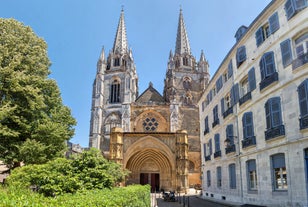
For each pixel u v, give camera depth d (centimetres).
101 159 1388
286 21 1464
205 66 6769
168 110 5762
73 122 2712
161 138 3653
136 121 5712
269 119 1532
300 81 1314
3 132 1991
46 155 2270
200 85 6644
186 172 3509
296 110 1324
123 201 711
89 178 1236
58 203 510
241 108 1981
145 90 6538
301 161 1265
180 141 3616
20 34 2505
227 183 2219
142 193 1285
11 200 434
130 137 3628
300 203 1255
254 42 1827
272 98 1516
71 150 4453
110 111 5997
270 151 1534
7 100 2147
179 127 5659
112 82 6344
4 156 2133
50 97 2572
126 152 3556
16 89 2119
